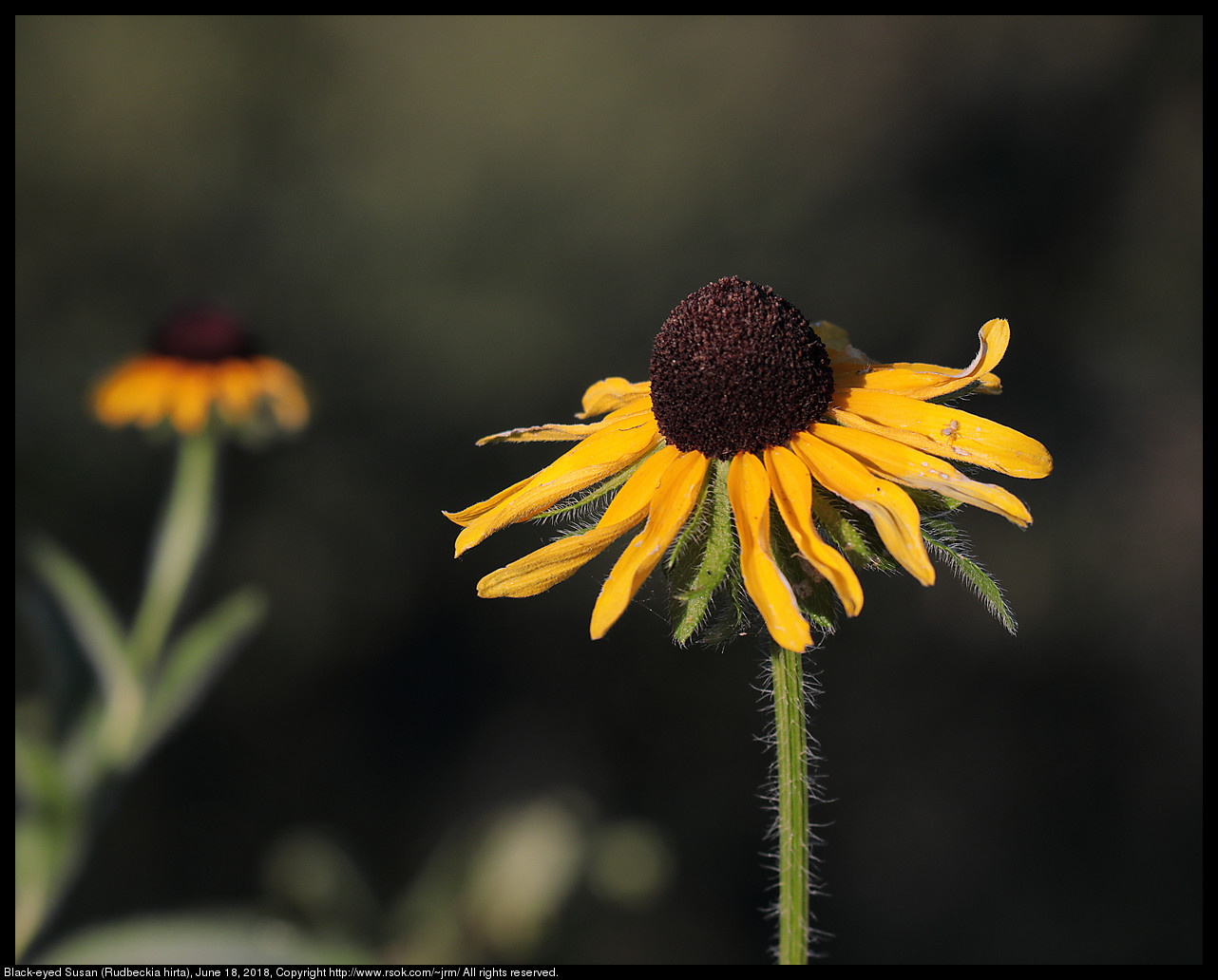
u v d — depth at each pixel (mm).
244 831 6797
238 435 4062
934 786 7707
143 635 3379
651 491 1631
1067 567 8266
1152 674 7934
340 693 7801
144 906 6148
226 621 3410
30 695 4594
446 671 8125
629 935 6293
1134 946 6703
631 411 1832
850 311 9359
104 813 3221
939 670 8156
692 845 7309
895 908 7164
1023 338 9195
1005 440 1614
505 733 7816
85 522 7082
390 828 7176
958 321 9312
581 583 8188
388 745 7633
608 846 4195
